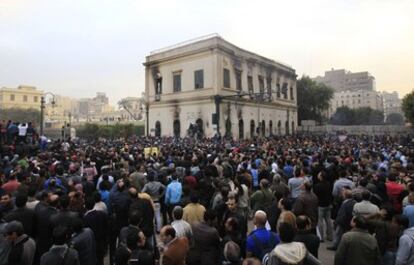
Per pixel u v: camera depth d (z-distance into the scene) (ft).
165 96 156.97
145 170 39.09
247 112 157.58
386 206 19.44
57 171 34.19
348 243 16.20
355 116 331.77
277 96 186.39
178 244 15.71
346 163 39.75
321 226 30.68
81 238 17.97
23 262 16.17
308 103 234.79
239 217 21.38
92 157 45.70
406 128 206.18
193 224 18.86
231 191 24.95
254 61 164.55
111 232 24.18
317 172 34.19
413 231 16.88
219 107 138.31
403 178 29.63
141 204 23.25
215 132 132.05
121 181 26.78
